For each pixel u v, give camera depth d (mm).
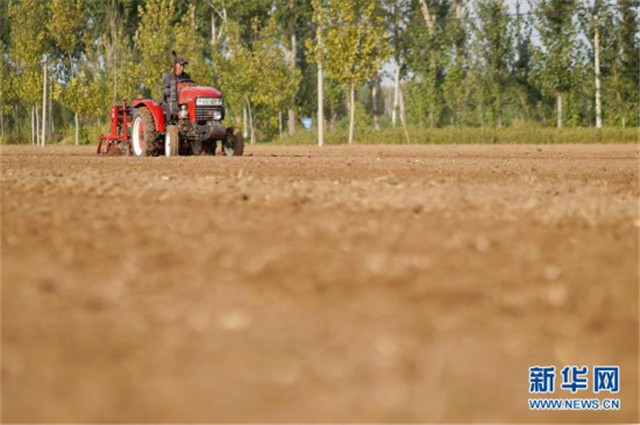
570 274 14781
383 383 9688
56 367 10195
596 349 11008
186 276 14531
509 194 26859
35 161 49844
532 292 13523
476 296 13234
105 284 14055
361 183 31000
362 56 109438
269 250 16594
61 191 27750
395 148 89500
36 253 16578
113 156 57688
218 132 54562
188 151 58531
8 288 13836
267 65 144000
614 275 14766
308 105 177625
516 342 11180
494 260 15781
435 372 10070
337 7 108188
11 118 197625
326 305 12750
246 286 13867
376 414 8820
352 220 20594
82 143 152875
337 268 15016
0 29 189625
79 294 13445
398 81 155000
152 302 12938
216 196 25859
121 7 184500
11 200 25125
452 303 12852
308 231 18812
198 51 137500
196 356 10555
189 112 54938
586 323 12016
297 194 26391
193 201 24703
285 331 11484
